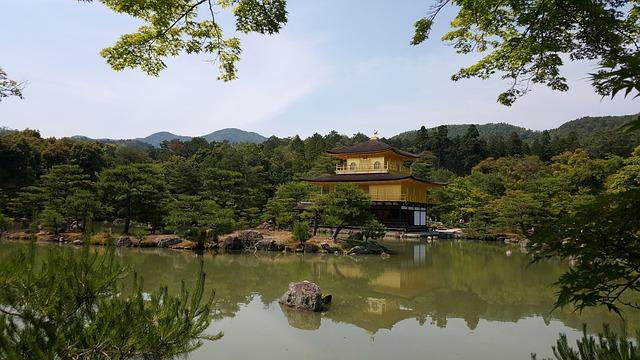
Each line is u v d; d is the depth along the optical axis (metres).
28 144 50.50
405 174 53.62
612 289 3.78
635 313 14.70
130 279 19.17
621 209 3.45
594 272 3.74
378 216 51.84
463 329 13.34
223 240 31.59
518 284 21.11
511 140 115.25
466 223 59.97
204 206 30.78
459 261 29.12
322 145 100.31
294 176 72.12
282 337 12.11
